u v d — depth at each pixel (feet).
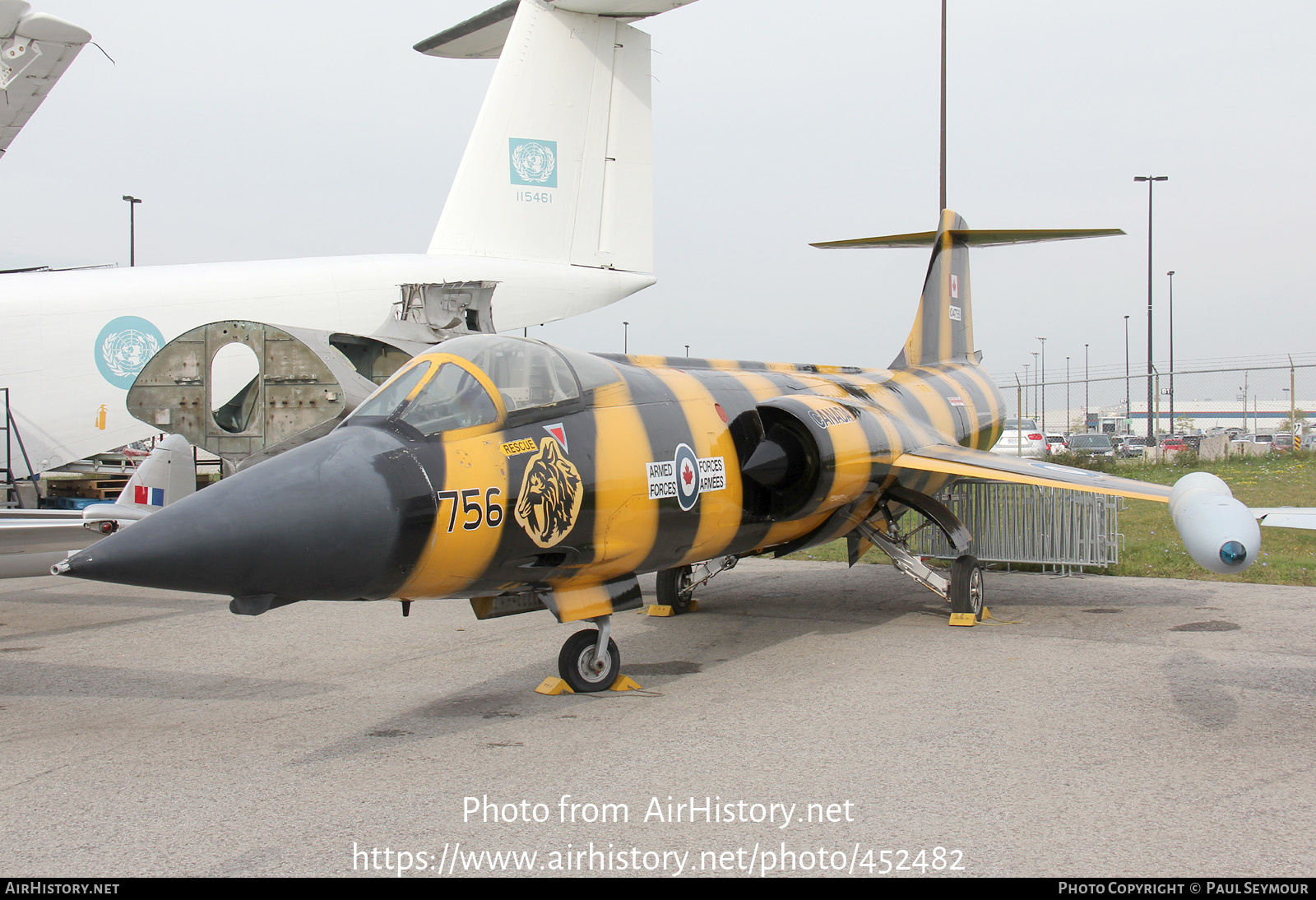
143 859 12.15
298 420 33.50
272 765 16.16
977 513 39.81
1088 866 11.52
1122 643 25.49
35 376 37.93
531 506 18.49
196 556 14.73
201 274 41.81
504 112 48.91
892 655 24.57
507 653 25.86
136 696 21.65
